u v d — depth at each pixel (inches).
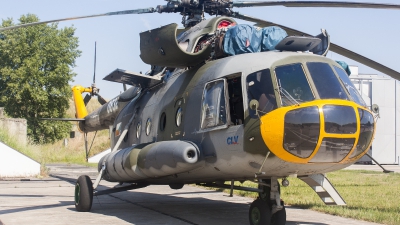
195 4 411.2
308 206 428.5
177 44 344.2
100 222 338.6
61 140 1971.0
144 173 351.3
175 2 410.6
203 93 329.1
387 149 1707.7
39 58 1870.1
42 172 863.7
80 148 1876.2
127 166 362.3
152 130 394.3
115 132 501.4
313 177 336.5
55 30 1951.3
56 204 442.9
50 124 1911.9
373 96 1691.7
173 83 385.7
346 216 372.8
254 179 326.0
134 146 378.9
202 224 335.0
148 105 418.6
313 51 349.4
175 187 461.4
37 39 1882.4
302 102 272.8
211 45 357.1
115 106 536.1
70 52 1969.7
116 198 509.0
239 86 318.7
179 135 346.3
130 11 408.5
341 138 269.6
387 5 337.1
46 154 1646.2
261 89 286.2
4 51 1840.6
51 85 1913.1
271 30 341.4
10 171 807.1
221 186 375.2
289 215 382.6
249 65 301.3
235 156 290.8
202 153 314.8
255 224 306.2
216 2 409.7
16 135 1072.8
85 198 390.0
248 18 422.3
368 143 287.6
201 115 324.8
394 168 1341.0
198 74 349.1
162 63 372.2
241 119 303.4
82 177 398.9
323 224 339.0
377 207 416.8
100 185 674.2
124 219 354.9
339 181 724.7
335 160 274.5
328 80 287.1
